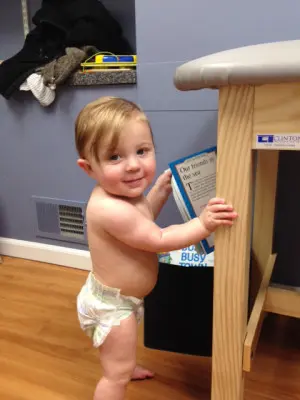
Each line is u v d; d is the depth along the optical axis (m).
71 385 0.91
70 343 1.06
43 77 1.29
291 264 1.14
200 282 0.92
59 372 0.95
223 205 0.63
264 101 0.57
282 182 1.09
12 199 1.57
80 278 1.42
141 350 1.03
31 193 1.52
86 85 1.28
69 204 1.45
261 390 0.88
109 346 0.75
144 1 1.06
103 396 0.77
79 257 1.48
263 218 1.04
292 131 0.57
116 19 1.40
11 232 1.62
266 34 0.96
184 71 0.59
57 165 1.44
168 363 0.98
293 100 0.56
